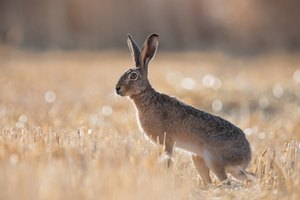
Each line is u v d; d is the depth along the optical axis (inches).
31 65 3750.0
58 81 2972.4
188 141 1186.0
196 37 5812.0
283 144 1300.4
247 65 3998.5
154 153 1035.9
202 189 1082.1
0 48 4687.5
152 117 1209.4
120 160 964.6
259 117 1955.0
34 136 1132.5
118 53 4881.9
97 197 828.6
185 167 1152.2
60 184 844.6
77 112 1882.4
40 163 935.7
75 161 957.8
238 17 5615.2
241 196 985.5
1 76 3083.2
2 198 816.9
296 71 3378.4
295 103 2364.7
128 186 864.9
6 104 2048.5
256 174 1127.6
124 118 1795.0
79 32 5644.7
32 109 1935.3
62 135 1174.3
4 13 5600.4
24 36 5423.2
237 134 1167.0
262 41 5541.3
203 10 5816.9
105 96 2402.8
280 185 1026.7
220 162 1154.7
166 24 5831.7
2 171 879.1
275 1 5541.3
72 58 4360.2
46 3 5629.9
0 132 1226.6
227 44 5580.7
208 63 4138.8
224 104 2326.5
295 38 5516.7
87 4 5679.1
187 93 2469.2
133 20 5802.2
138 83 1216.8
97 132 1269.7
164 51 5359.3
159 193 875.4
